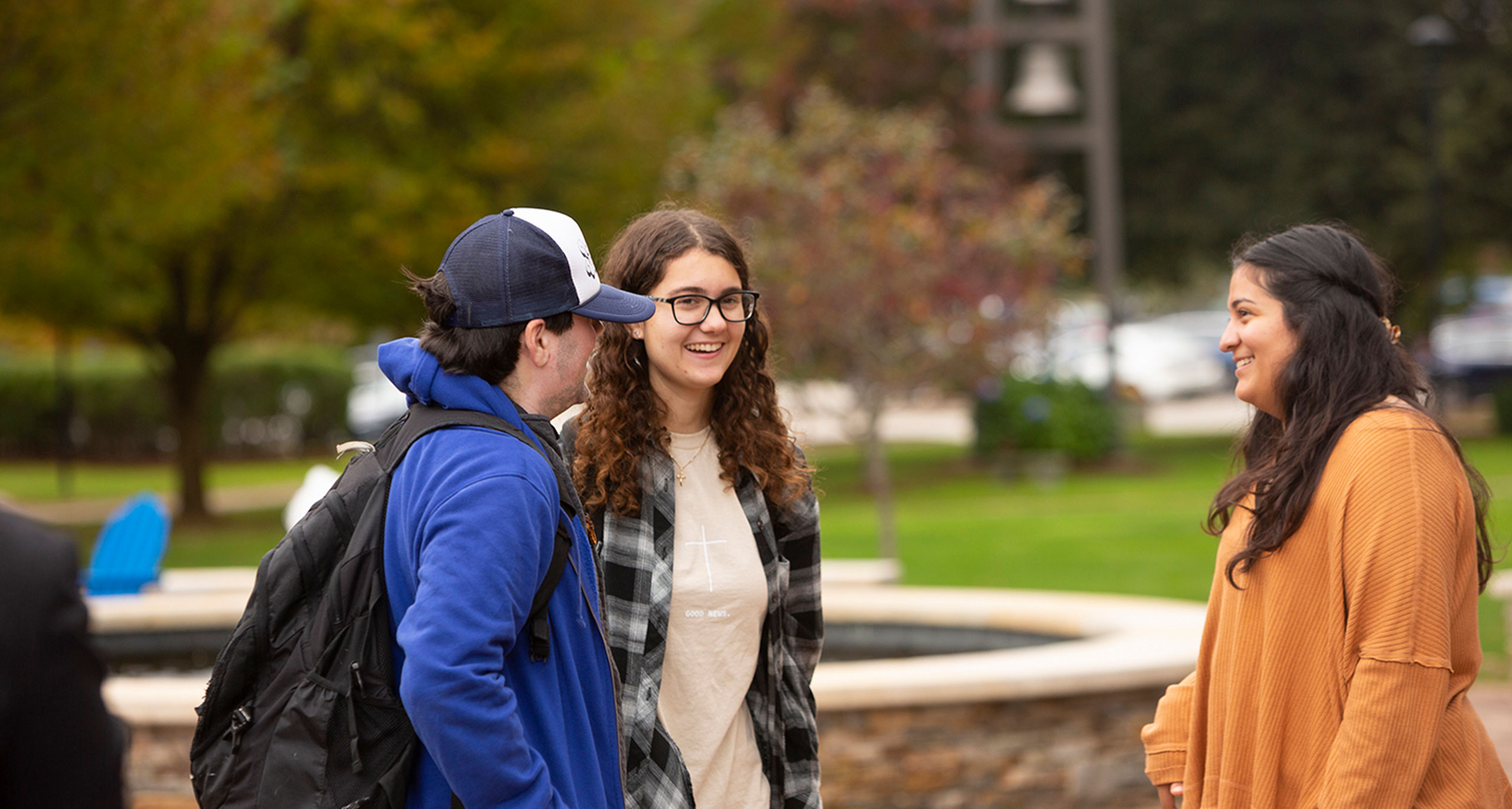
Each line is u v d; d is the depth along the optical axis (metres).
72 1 16.38
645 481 4.29
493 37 23.19
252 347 46.75
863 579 11.93
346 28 22.56
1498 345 44.78
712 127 30.06
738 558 4.32
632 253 4.38
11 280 21.52
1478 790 3.60
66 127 17.25
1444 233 35.09
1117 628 9.29
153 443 42.12
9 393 41.81
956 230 20.59
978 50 32.47
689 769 4.15
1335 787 3.51
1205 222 33.97
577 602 3.53
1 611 2.23
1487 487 3.81
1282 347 3.90
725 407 4.48
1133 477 28.48
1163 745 4.33
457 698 3.05
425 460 3.35
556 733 3.39
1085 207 35.47
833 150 21.33
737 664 4.27
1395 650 3.49
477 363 3.50
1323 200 34.56
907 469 31.89
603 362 4.35
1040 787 7.63
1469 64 34.91
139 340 26.03
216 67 18.67
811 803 4.41
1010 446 29.42
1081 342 42.84
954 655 10.26
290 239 23.77
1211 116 33.81
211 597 11.54
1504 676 11.67
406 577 3.27
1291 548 3.75
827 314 19.03
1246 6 33.19
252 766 3.23
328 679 3.22
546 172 25.41
